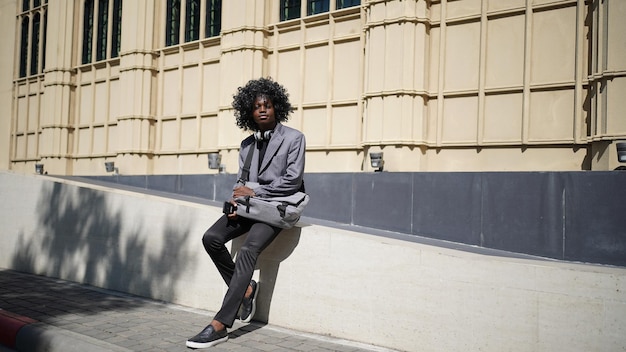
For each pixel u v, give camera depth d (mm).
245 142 4859
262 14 11883
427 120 9570
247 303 4832
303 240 4770
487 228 7652
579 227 6781
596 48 7703
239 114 4789
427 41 9531
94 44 16328
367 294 4348
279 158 4539
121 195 6602
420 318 4059
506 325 3697
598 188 6648
